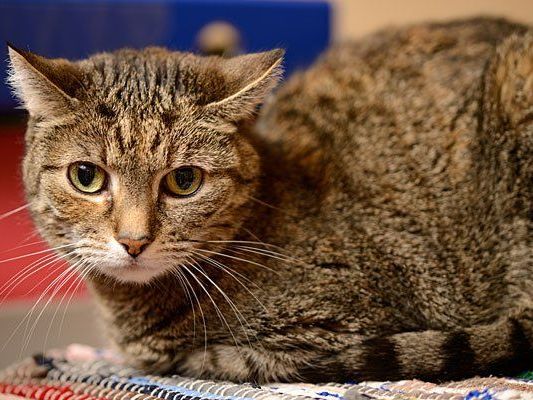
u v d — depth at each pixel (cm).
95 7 59
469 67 41
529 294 36
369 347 34
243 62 36
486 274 37
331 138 40
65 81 34
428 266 37
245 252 36
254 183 36
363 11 66
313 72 45
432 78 41
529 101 37
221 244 35
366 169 39
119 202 33
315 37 63
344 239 37
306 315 35
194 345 36
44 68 33
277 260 36
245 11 61
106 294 36
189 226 34
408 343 34
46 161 34
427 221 38
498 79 38
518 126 37
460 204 38
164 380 34
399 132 40
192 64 36
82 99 33
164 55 38
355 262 37
